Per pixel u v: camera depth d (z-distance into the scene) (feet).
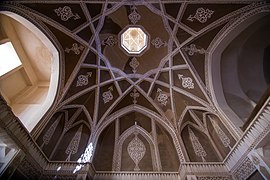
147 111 24.56
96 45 21.42
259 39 20.16
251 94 20.47
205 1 17.65
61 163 19.27
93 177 19.70
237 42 20.20
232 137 17.85
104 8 19.34
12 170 14.52
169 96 23.21
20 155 15.29
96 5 18.95
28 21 17.17
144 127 24.64
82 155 20.26
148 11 20.02
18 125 14.92
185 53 21.27
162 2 18.81
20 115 20.21
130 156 22.06
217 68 20.76
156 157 21.83
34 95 24.09
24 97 23.57
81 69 21.66
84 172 18.61
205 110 20.65
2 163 14.29
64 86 20.72
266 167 13.76
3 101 13.46
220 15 18.33
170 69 22.41
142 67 23.59
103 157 21.76
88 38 20.77
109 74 23.16
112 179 19.63
